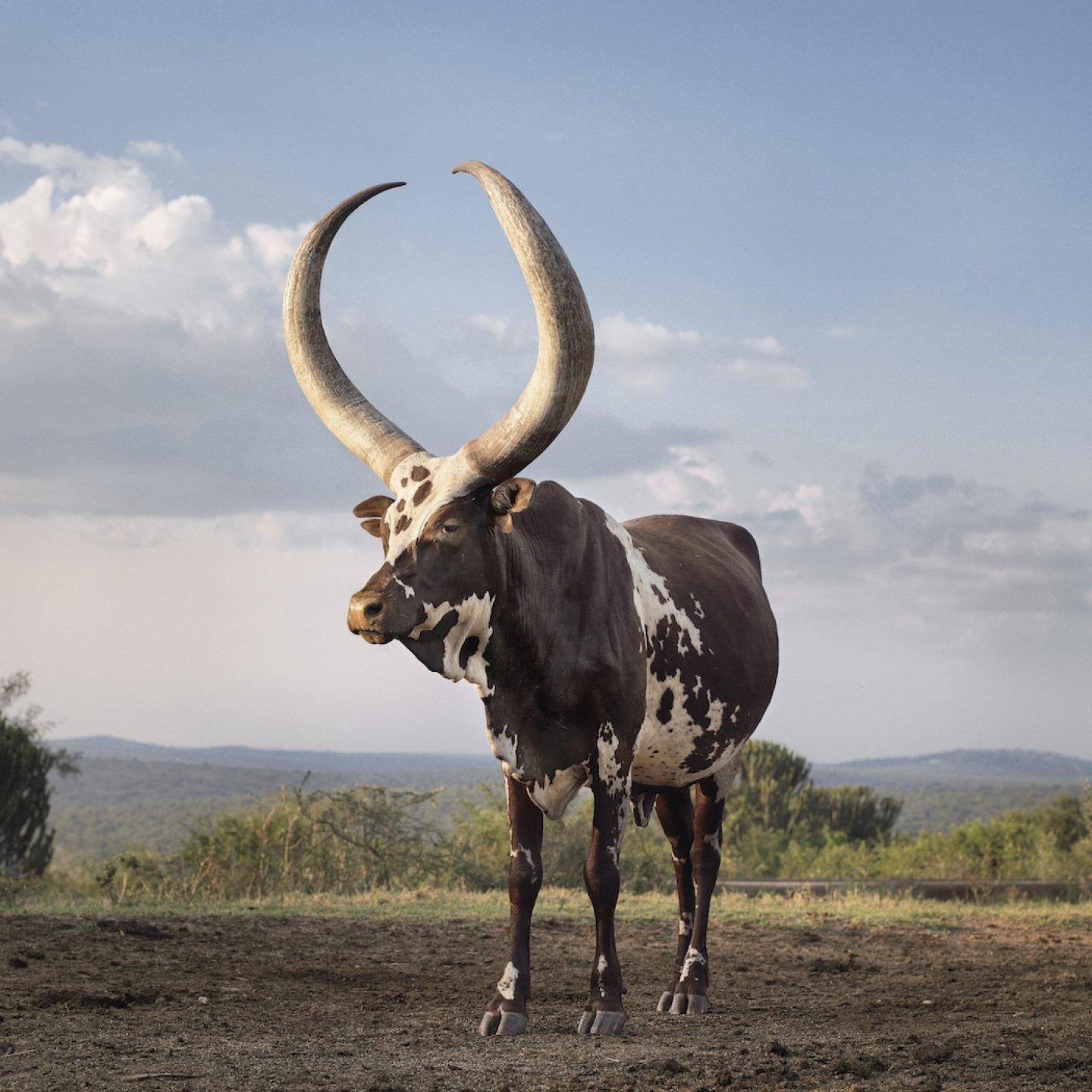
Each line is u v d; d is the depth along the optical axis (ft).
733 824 89.45
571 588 20.42
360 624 18.19
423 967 26.66
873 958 29.78
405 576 18.51
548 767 20.38
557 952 29.66
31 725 77.20
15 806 74.59
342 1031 19.15
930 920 36.11
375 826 51.55
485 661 19.57
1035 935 33.73
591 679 20.35
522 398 18.54
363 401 20.93
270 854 49.03
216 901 38.63
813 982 26.13
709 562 24.98
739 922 35.19
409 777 552.00
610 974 19.86
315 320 21.13
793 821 94.58
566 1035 19.19
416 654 18.76
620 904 38.86
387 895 40.73
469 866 51.44
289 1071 15.99
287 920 32.60
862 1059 16.92
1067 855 66.85
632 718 20.94
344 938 30.04
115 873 46.70
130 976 23.61
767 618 25.89
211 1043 17.72
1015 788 546.67
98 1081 15.23
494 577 19.17
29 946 26.08
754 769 98.32
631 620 21.21
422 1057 17.06
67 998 20.75
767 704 25.18
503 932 31.99
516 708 20.07
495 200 17.90
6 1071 15.72
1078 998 23.40
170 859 49.47
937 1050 17.22
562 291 17.72
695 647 22.74
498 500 19.07
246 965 25.81
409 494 19.25
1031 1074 16.10
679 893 24.56
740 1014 22.06
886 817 101.04
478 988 24.09
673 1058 17.12
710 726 23.13
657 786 24.18
